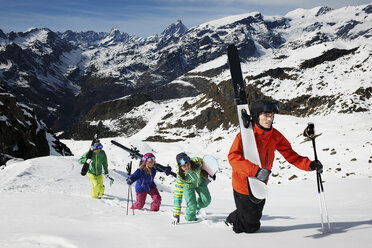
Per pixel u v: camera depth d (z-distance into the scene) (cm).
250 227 379
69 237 371
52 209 648
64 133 19050
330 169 2794
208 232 394
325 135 4225
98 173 964
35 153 3052
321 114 8569
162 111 17125
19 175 1293
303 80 10725
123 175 2020
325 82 10225
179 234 388
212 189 2502
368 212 566
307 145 3922
